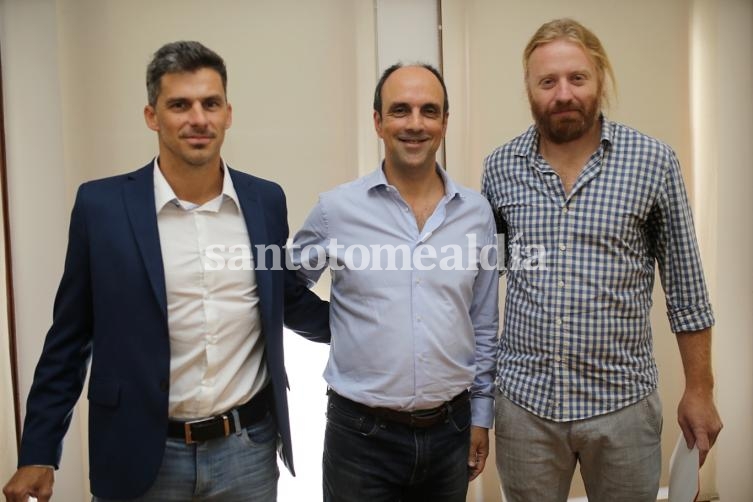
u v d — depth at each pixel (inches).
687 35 101.3
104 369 56.2
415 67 62.9
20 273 91.2
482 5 96.4
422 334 61.1
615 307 62.5
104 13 90.1
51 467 56.5
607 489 65.4
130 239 55.7
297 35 94.0
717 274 104.5
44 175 90.7
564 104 62.2
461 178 98.2
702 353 64.9
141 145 92.1
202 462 57.5
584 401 63.1
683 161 102.5
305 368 99.0
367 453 62.4
